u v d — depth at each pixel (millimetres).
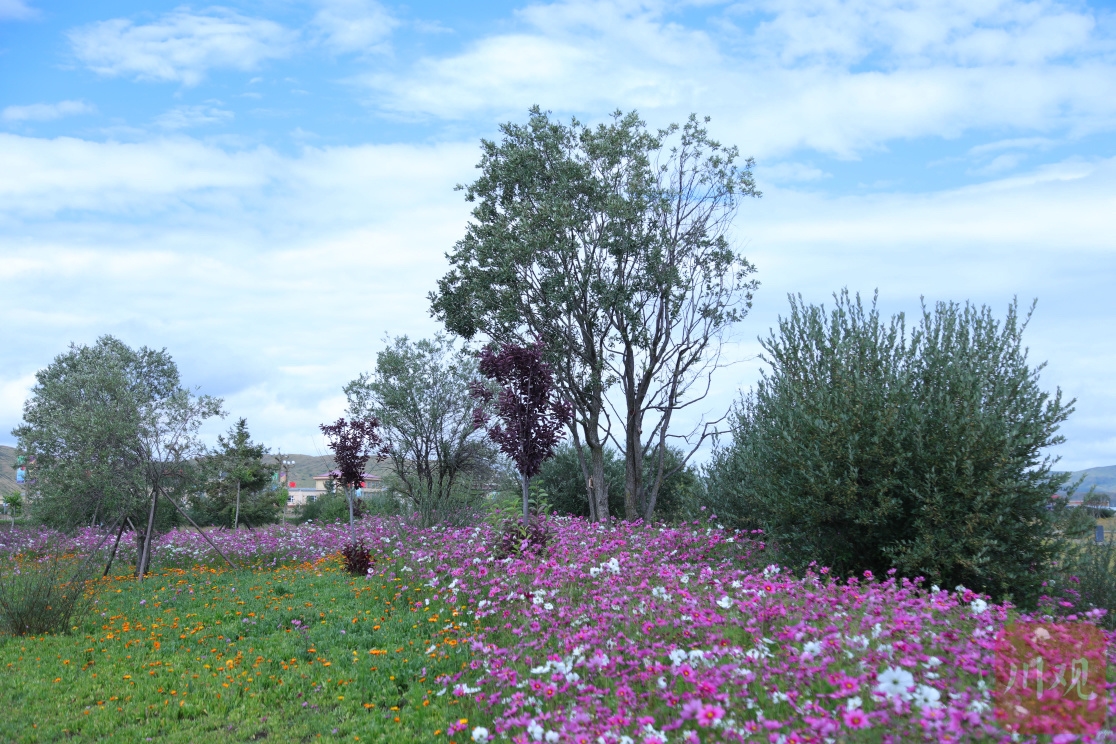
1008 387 10750
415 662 8297
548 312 21891
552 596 9422
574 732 5309
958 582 10633
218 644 9719
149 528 17188
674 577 9789
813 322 12312
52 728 6898
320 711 7207
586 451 26984
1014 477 10484
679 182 23344
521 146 23047
